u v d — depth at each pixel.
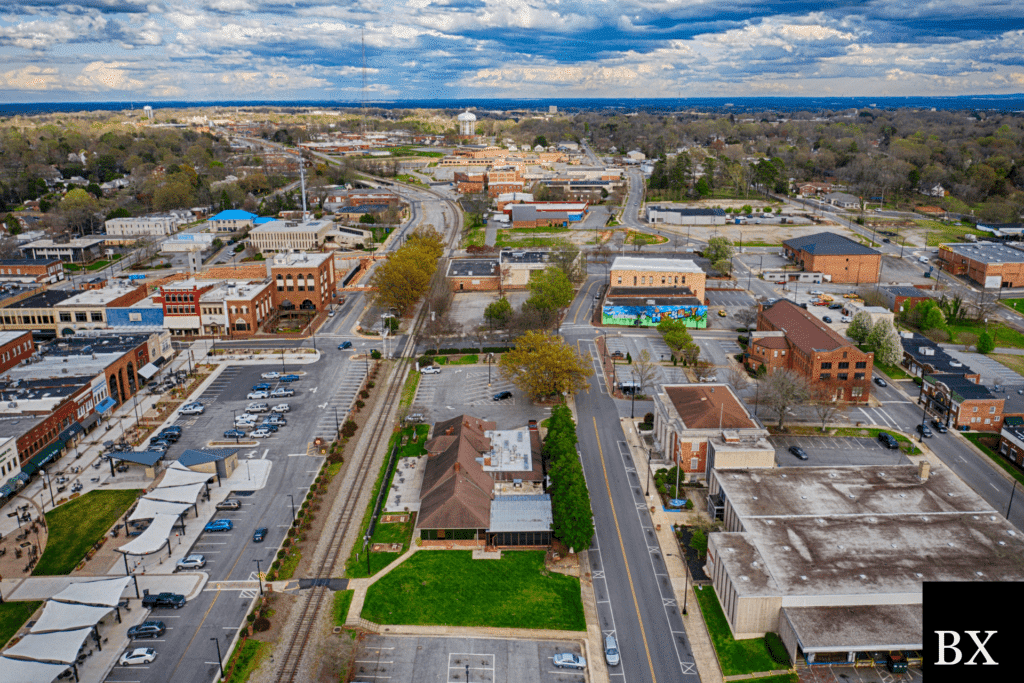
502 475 134.00
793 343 179.50
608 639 96.00
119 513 126.56
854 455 144.25
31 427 139.12
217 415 165.00
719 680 90.75
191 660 93.62
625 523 123.50
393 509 127.56
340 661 93.31
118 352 178.12
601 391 175.88
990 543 106.44
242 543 118.19
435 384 181.50
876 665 91.44
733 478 125.38
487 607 103.81
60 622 94.94
